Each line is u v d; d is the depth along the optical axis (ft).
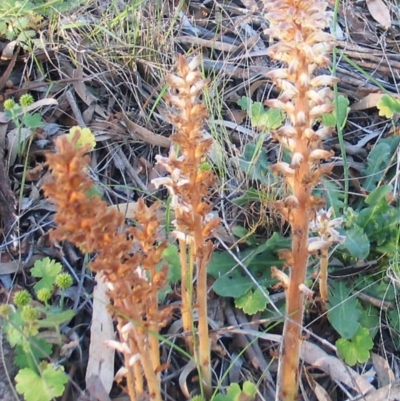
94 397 1.38
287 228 1.77
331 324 1.61
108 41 2.10
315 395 1.49
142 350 1.12
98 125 1.95
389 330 1.63
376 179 1.92
